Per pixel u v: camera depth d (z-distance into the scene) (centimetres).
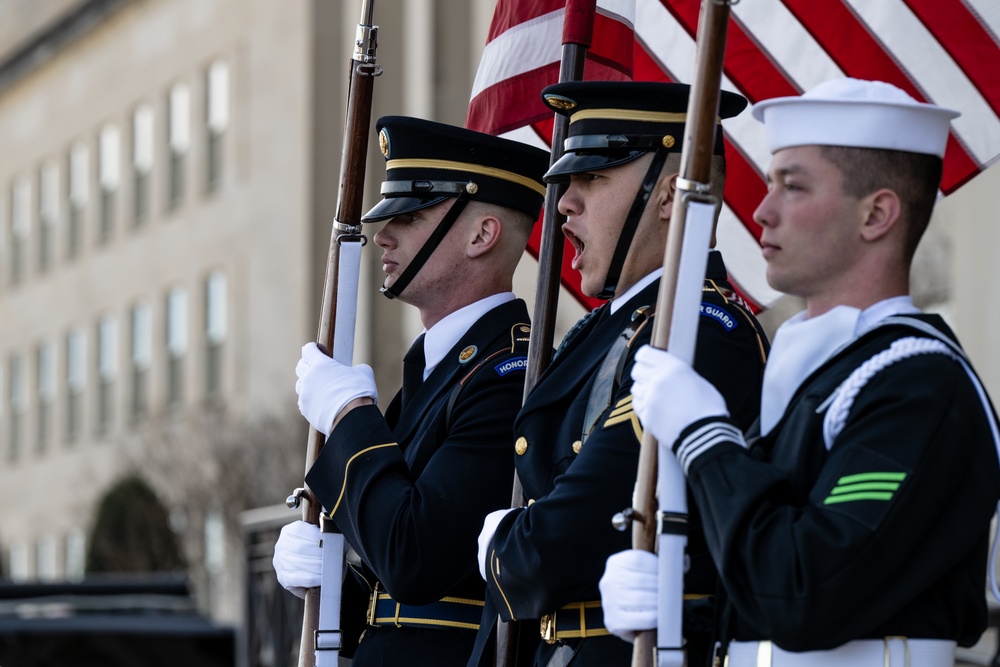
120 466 5172
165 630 2158
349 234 942
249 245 5462
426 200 985
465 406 928
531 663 856
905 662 645
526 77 1072
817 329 688
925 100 1100
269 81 5353
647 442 696
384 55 4341
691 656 755
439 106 4231
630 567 690
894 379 646
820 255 685
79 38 6756
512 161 995
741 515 643
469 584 941
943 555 638
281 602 1989
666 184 841
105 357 6506
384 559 876
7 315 7381
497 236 989
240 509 4538
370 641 966
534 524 781
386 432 900
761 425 704
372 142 3934
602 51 1020
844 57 1120
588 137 846
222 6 5691
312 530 932
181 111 5978
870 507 626
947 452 635
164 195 6066
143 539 4731
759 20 1142
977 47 1088
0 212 7538
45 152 7100
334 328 936
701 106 693
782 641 634
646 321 813
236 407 5344
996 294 2683
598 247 846
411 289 994
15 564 7162
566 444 821
